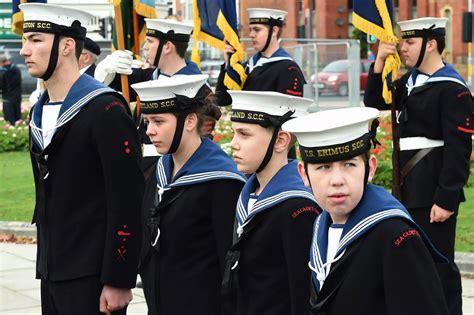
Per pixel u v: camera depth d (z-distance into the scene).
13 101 30.53
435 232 9.15
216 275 6.92
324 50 33.22
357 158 5.28
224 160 6.96
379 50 9.41
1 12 39.34
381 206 5.26
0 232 14.98
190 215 6.88
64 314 6.90
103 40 27.52
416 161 9.21
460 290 9.00
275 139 6.39
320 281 5.42
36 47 6.75
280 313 6.32
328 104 32.81
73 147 6.78
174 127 6.88
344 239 5.28
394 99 9.40
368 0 9.33
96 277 6.80
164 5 33.84
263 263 6.34
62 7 6.77
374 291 5.22
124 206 6.77
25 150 25.14
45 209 6.90
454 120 9.04
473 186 17.33
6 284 11.86
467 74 48.06
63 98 6.88
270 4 70.31
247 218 6.38
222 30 12.18
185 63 10.48
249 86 12.11
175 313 6.94
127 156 6.79
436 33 9.21
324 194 5.28
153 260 7.03
